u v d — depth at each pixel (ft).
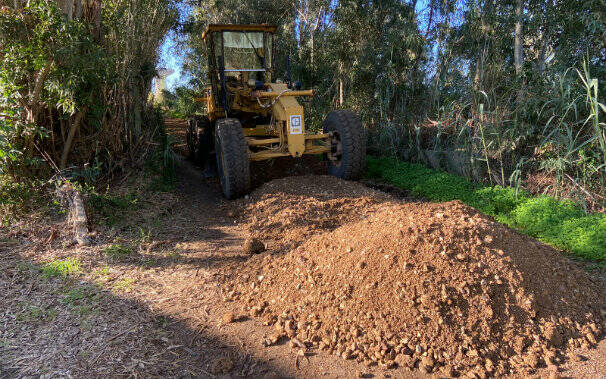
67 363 6.86
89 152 17.24
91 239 12.28
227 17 41.68
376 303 8.02
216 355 7.29
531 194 16.44
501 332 7.50
